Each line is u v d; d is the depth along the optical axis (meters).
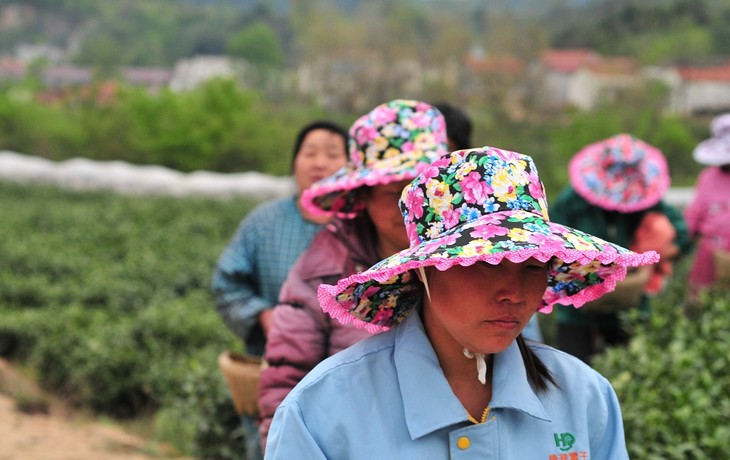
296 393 2.39
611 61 68.06
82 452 7.27
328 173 4.81
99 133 46.28
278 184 28.22
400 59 61.12
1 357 10.38
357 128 3.60
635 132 41.28
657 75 55.16
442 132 3.67
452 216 2.26
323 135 4.83
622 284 6.01
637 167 6.34
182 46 131.12
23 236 16.61
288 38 115.50
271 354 3.52
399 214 3.48
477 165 2.25
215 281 4.93
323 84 58.56
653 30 68.94
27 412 8.61
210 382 6.86
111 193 27.11
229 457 6.65
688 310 7.40
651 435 4.59
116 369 8.88
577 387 2.46
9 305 11.70
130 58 125.56
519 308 2.24
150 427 8.19
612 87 44.72
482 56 69.94
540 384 2.42
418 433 2.30
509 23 69.06
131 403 8.95
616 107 43.03
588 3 82.00
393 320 2.55
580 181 6.45
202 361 8.35
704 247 7.95
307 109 57.53
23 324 10.26
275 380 3.49
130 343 9.17
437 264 2.11
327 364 2.42
